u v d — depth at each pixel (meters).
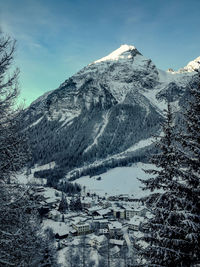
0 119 9.05
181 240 8.55
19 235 8.15
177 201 8.80
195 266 8.68
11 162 8.80
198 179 8.92
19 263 8.58
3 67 8.86
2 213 8.41
